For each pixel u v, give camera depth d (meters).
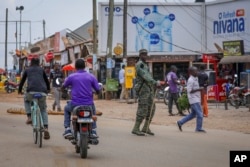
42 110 11.97
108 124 16.53
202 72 19.08
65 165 9.31
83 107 9.85
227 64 33.69
